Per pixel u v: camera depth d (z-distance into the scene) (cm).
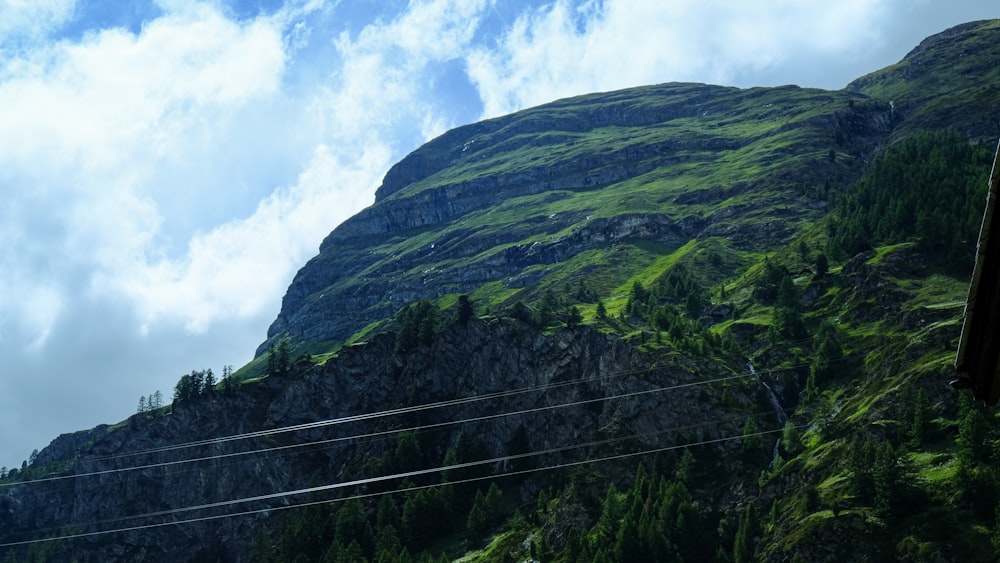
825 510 19425
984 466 17612
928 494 18038
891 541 17612
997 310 2089
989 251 2050
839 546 18312
